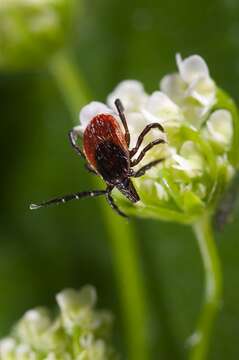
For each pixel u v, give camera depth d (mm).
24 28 67
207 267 57
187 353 72
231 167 53
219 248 71
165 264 74
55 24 67
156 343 73
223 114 53
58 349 56
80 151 51
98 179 67
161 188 52
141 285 69
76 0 70
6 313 75
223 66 73
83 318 57
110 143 50
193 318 73
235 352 71
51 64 70
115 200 52
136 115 51
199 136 51
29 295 75
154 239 74
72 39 69
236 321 71
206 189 52
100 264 75
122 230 69
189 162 51
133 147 51
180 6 75
